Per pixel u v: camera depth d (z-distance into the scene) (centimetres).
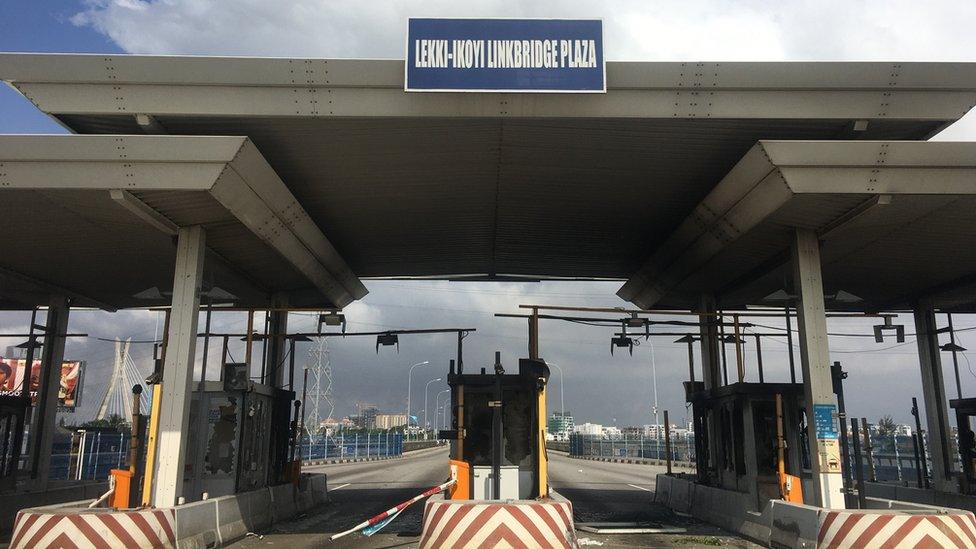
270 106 977
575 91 964
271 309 1598
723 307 1903
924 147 972
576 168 1202
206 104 973
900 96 982
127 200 1011
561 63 970
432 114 984
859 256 1423
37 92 961
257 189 1084
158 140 959
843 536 905
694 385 1742
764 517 1180
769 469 1295
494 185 1286
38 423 1647
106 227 1241
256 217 1144
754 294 1762
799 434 1319
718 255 1404
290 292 1800
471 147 1120
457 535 799
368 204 1378
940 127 1043
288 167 1190
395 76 970
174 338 1115
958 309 1886
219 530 1130
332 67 958
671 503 1805
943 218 1162
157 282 1680
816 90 979
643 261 1822
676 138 1080
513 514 807
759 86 972
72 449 2472
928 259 1440
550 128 1048
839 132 1053
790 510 1074
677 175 1219
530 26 977
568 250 1738
